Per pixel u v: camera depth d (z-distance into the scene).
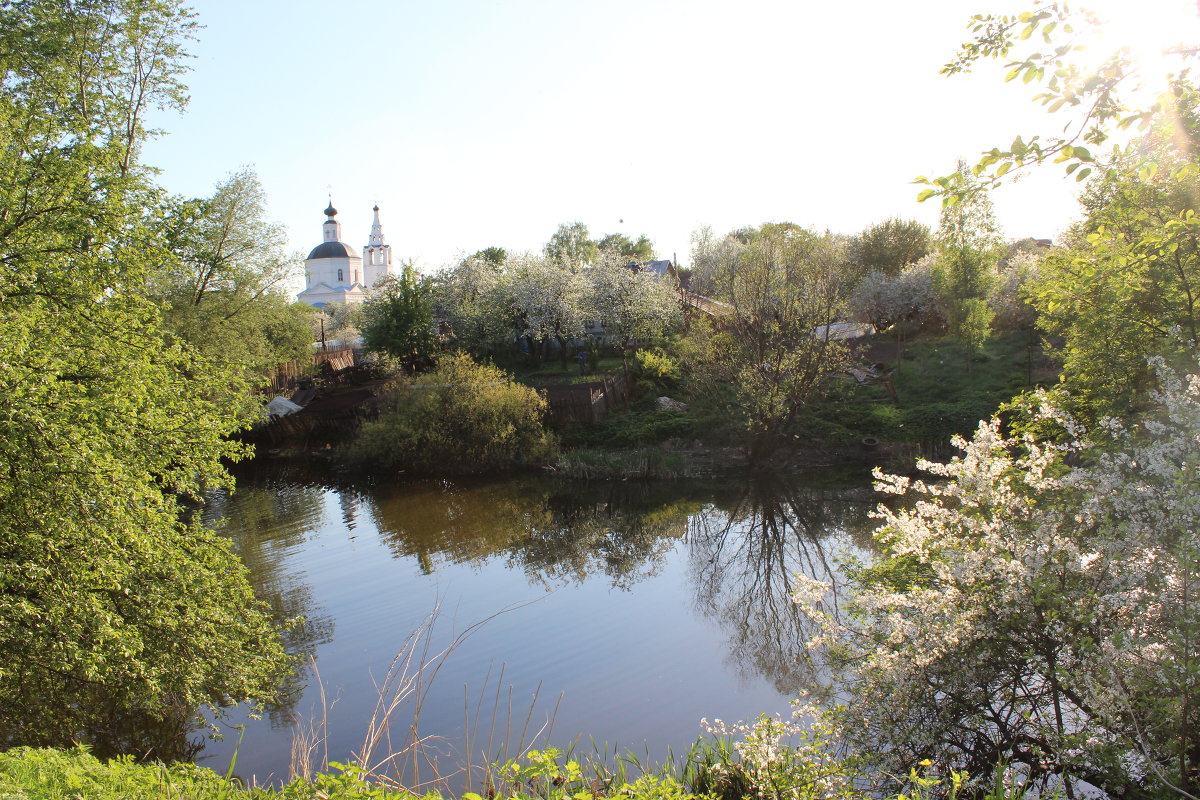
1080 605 6.59
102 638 8.88
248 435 37.06
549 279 45.31
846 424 33.03
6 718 9.62
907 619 7.62
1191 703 6.00
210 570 11.20
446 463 33.06
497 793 5.96
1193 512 6.17
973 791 7.02
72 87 17.77
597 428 35.78
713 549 21.61
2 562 8.45
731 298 33.69
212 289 30.11
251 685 11.09
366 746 6.14
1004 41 5.21
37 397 8.77
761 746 7.24
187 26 21.11
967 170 5.07
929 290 43.53
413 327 43.12
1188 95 4.97
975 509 8.13
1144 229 10.55
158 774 5.96
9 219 11.89
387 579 18.70
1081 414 11.31
